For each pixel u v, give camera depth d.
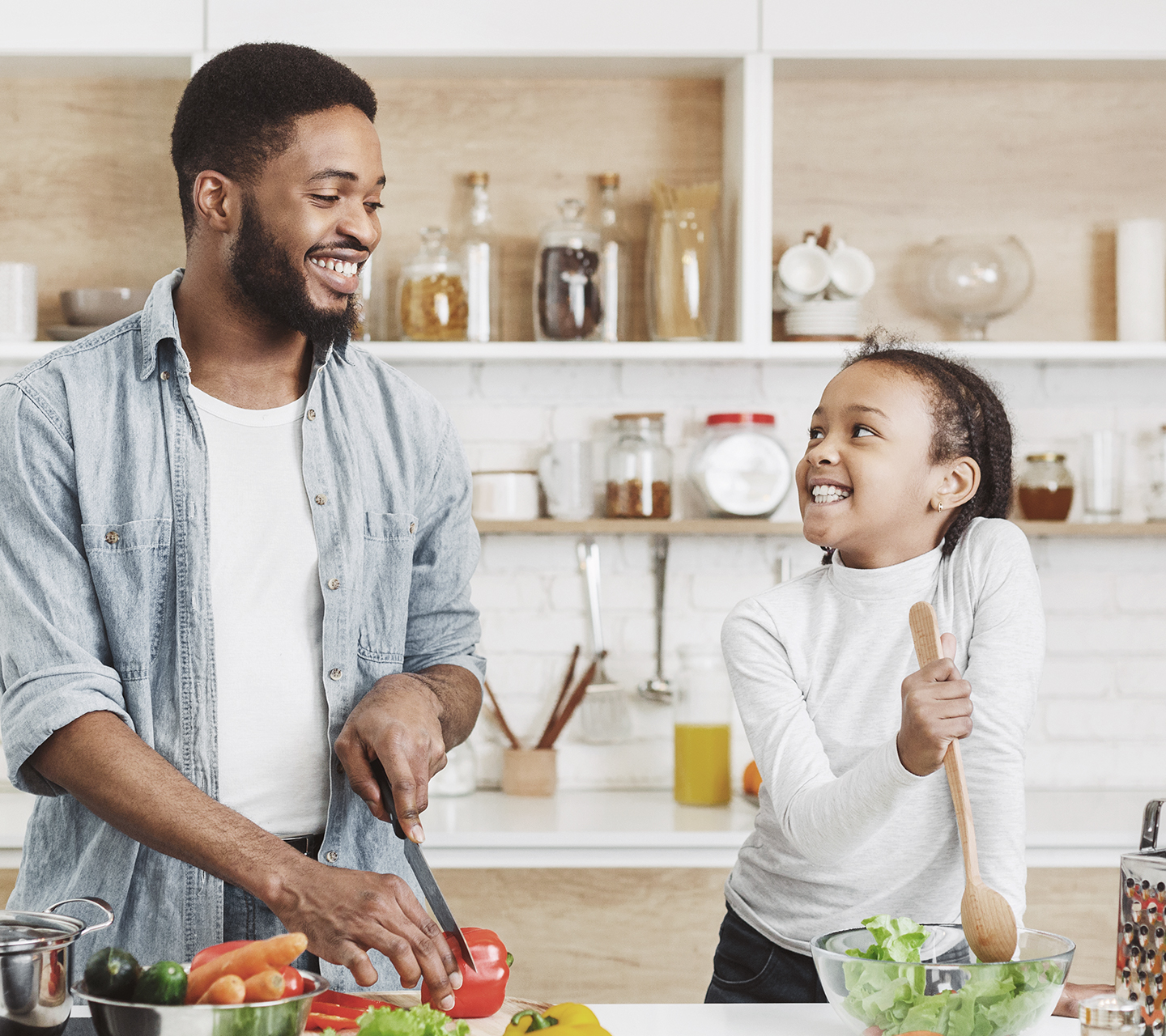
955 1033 0.77
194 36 2.08
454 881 1.91
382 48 2.10
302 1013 0.74
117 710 1.05
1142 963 0.79
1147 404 2.36
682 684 2.20
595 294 2.15
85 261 2.29
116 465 1.14
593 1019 0.84
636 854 1.92
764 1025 0.90
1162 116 2.34
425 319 2.14
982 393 1.22
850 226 2.32
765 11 2.10
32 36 2.07
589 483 2.26
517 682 2.34
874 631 1.15
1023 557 1.15
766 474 2.19
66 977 0.77
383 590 1.25
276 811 1.15
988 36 2.12
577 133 2.31
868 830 0.96
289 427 1.21
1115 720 2.35
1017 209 2.33
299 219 1.12
